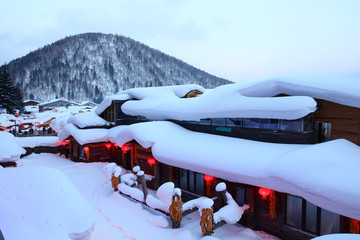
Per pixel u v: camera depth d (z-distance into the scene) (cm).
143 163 1605
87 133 1984
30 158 2264
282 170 805
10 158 1599
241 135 1213
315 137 1050
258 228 1014
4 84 5900
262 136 1123
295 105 947
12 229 511
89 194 1393
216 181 1091
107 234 946
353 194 634
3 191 682
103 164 2002
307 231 877
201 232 933
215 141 1212
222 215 913
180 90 1920
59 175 872
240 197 1053
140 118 1914
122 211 1162
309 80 1023
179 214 981
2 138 1738
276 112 1003
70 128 2080
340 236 425
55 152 2497
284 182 787
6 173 815
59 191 734
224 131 1301
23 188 719
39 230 535
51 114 5125
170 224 1026
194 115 1381
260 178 870
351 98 856
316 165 751
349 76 1034
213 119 1362
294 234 900
